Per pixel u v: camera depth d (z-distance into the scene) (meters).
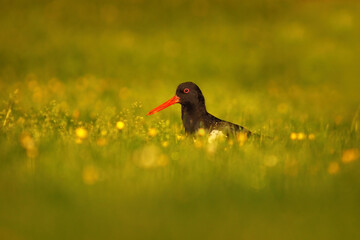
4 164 10.05
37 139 11.37
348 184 9.25
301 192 8.99
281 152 10.78
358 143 11.91
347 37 34.50
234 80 27.39
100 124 13.07
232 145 11.21
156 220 8.05
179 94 13.03
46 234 7.60
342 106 21.44
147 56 30.33
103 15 38.16
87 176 9.09
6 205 8.42
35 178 9.37
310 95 23.77
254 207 8.52
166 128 12.77
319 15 38.31
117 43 32.41
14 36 33.25
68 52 30.72
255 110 18.31
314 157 10.45
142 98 20.39
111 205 8.50
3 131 12.46
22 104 17.61
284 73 28.94
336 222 8.04
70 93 20.83
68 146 10.98
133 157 10.07
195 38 33.97
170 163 10.04
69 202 8.55
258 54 31.62
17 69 27.91
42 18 36.84
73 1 40.56
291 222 8.03
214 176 9.46
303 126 14.31
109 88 22.94
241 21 37.75
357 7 39.84
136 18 37.94
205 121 12.90
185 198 8.74
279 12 39.56
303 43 33.41
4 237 7.48
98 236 7.56
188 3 40.88
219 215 8.23
